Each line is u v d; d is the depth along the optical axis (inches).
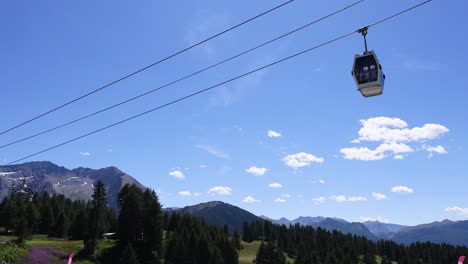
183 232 5654.5
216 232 7239.2
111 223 7066.9
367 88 831.7
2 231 6417.3
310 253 7342.5
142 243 5036.9
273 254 6737.2
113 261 4574.3
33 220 6545.3
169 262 4877.0
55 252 4284.0
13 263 3422.7
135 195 5196.9
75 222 6314.0
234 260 5949.8
